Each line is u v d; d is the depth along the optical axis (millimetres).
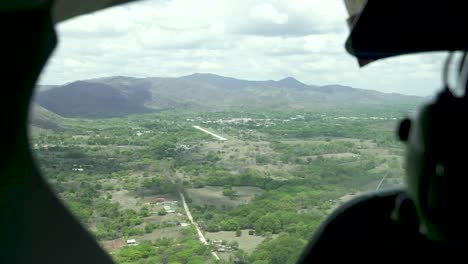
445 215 1350
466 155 1307
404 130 1473
